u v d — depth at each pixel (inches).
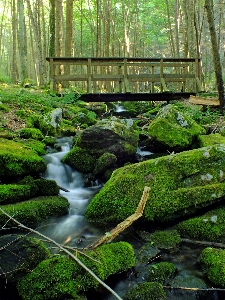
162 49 1520.7
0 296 115.5
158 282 125.2
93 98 458.3
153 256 141.6
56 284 111.9
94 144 249.4
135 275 130.3
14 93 420.8
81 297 113.0
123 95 460.1
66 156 248.8
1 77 788.0
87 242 156.9
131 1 1076.5
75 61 463.5
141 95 466.0
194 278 128.6
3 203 178.7
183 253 146.6
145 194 171.2
